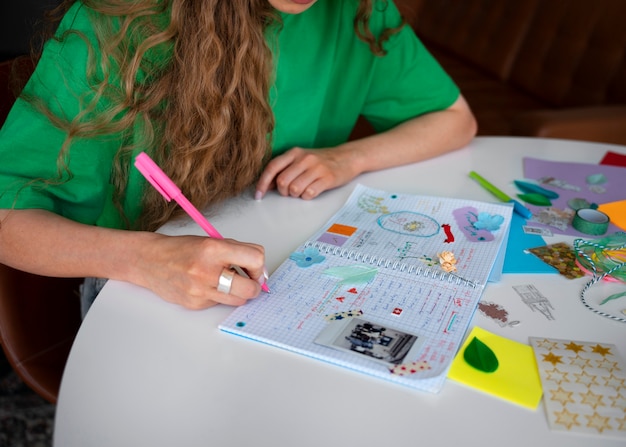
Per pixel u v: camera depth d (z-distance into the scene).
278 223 0.96
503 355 0.69
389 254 0.86
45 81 0.91
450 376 0.66
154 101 0.95
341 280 0.80
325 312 0.74
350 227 0.94
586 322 0.75
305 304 0.76
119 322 0.74
